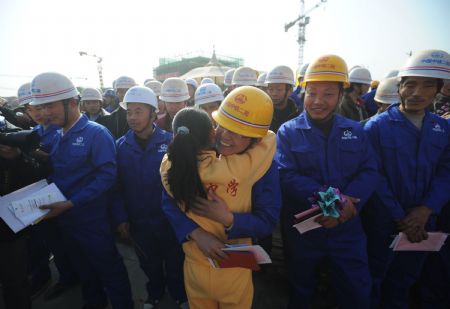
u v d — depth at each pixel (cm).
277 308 225
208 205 118
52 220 224
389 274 193
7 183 161
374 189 159
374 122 183
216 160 119
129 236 225
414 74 154
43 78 170
